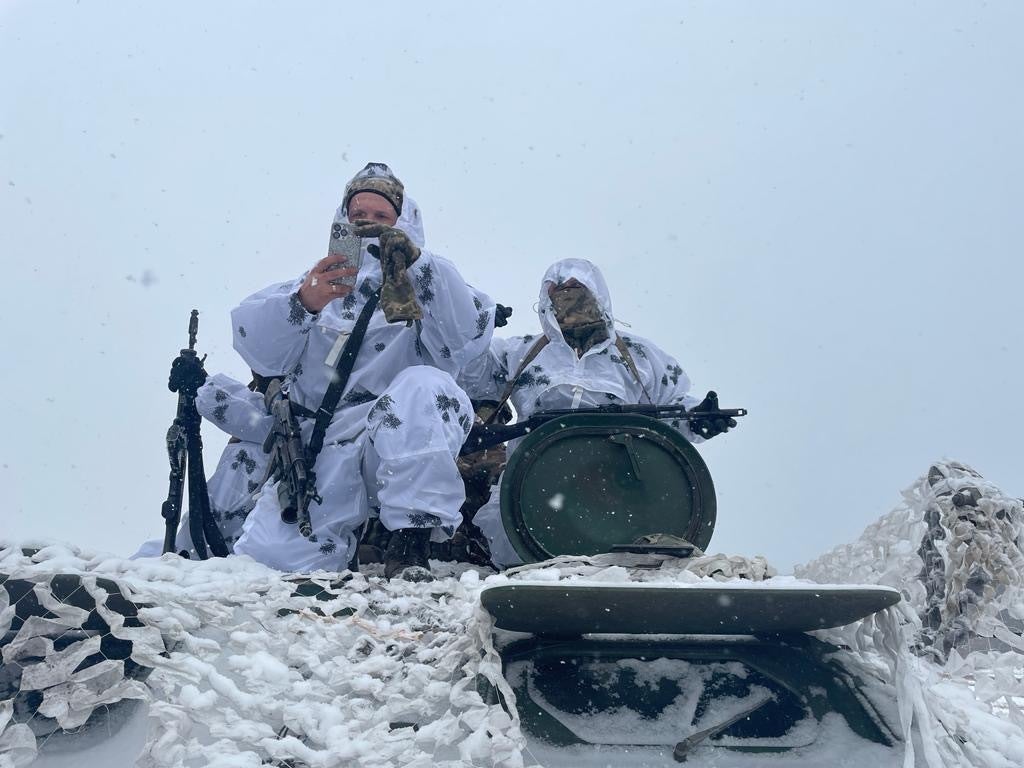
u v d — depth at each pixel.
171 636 2.41
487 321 4.45
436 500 3.75
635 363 4.82
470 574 2.97
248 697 2.31
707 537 3.72
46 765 2.20
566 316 4.71
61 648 2.32
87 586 2.35
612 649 2.37
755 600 2.22
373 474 4.05
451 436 3.84
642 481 3.72
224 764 2.13
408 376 3.92
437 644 2.55
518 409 4.78
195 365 4.39
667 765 2.22
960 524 3.16
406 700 2.34
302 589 2.83
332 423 4.15
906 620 2.34
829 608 2.27
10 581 2.34
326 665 2.47
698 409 4.52
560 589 2.20
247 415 4.45
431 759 2.17
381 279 4.42
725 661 2.38
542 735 2.25
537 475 3.71
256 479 4.52
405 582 2.98
